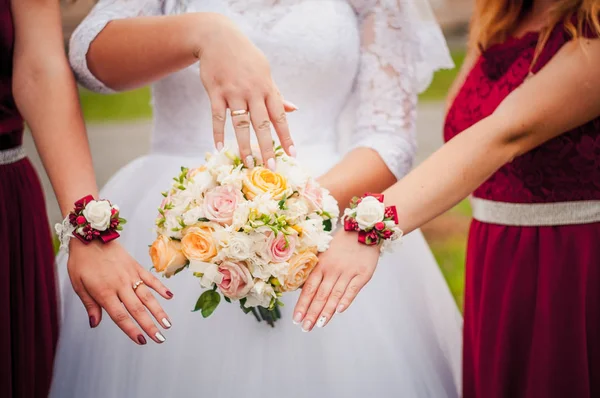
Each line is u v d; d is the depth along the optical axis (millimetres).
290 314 1792
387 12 1931
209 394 1729
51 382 1987
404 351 1886
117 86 1864
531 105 1734
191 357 1761
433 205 1700
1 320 2033
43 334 2156
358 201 1632
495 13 1993
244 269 1440
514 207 1979
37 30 1867
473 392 2139
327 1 1883
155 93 1990
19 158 2164
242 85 1594
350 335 1816
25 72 1842
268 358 1746
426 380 1897
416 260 2080
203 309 1487
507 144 1746
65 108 1816
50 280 2221
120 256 1612
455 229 5113
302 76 1863
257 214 1444
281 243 1451
